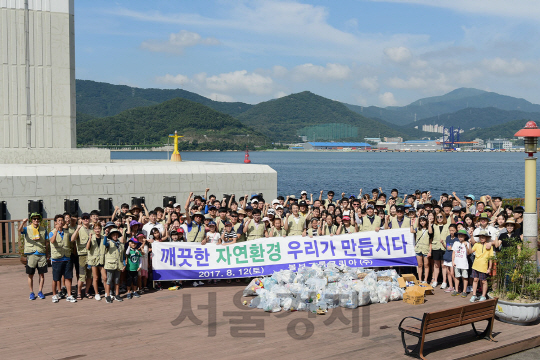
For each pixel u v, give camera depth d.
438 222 13.68
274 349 9.12
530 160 12.73
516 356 9.62
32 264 12.47
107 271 12.25
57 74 28.70
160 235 13.69
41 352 8.95
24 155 26.89
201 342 9.47
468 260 12.89
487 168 140.12
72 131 29.44
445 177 97.12
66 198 22.17
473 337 10.06
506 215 13.48
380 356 8.87
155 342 9.46
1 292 13.31
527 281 11.08
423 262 14.57
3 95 27.56
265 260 13.99
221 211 15.13
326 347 9.26
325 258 14.20
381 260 14.43
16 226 18.70
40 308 11.80
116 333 9.98
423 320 8.77
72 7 29.53
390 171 122.19
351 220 15.25
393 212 15.47
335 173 112.50
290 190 66.62
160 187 23.91
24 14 27.77
